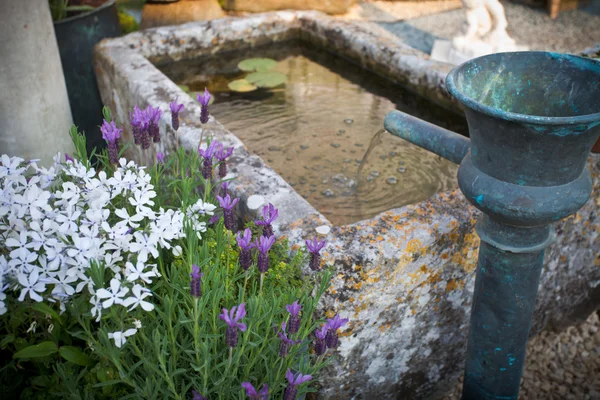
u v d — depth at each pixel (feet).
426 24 18.31
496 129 4.71
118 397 5.56
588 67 5.13
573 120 4.33
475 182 5.15
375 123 10.81
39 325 5.59
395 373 6.83
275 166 9.63
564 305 8.30
